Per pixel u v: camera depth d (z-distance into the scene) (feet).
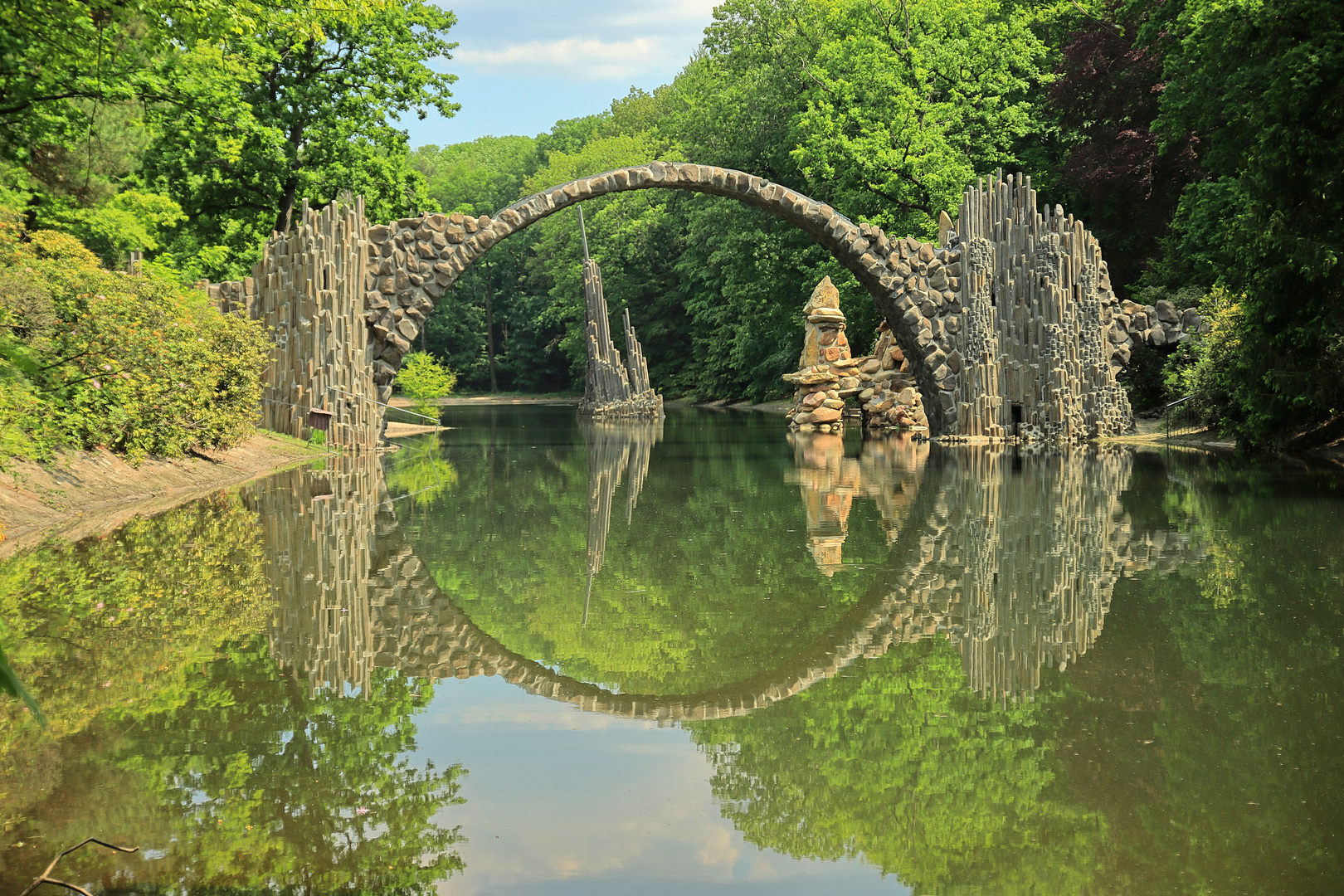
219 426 63.67
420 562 36.32
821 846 14.10
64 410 48.08
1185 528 41.06
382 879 13.01
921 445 92.58
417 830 14.64
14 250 47.21
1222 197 99.04
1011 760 17.16
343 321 82.48
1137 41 110.63
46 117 51.60
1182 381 97.19
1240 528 40.83
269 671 22.62
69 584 30.76
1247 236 61.36
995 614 27.71
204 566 34.22
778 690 21.49
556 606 29.53
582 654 24.38
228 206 110.93
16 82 44.73
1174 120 104.01
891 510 48.34
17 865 13.37
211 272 106.42
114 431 52.26
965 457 78.54
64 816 14.94
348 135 111.34
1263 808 15.16
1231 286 65.57
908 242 94.73
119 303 51.44
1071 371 93.09
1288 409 65.31
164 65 59.26
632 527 44.93
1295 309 60.90
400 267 85.10
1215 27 80.69
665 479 65.67
